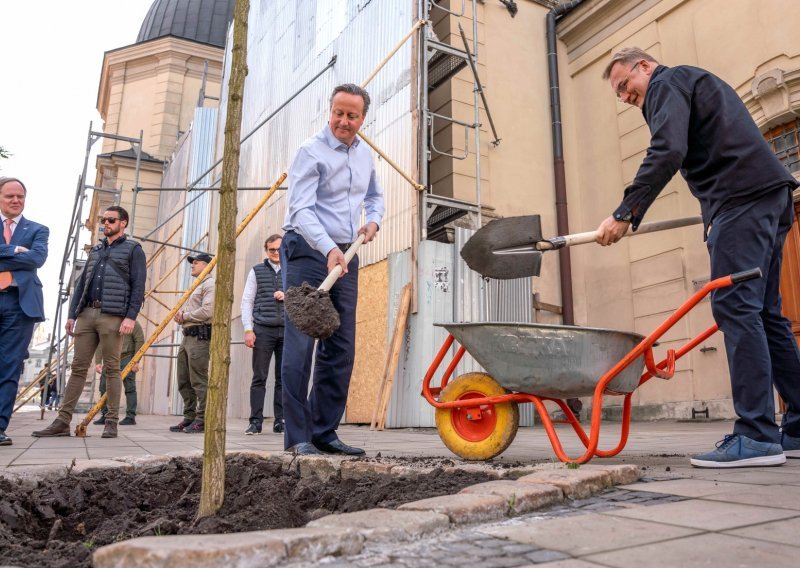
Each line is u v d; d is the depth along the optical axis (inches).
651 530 52.8
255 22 455.2
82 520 78.5
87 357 184.7
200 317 221.8
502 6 346.0
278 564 44.5
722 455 91.0
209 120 556.1
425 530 52.7
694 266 275.1
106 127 776.3
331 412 124.8
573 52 356.8
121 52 783.7
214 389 70.2
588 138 342.6
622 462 104.1
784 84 243.8
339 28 327.6
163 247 612.4
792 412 108.7
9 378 153.8
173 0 877.2
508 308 275.1
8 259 155.2
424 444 154.0
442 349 109.7
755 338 92.1
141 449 139.3
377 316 269.0
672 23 303.1
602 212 328.5
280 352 219.1
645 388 290.2
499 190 319.3
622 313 306.2
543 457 116.6
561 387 94.6
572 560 44.8
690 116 97.8
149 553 42.3
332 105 124.6
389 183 273.0
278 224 364.8
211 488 69.2
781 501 63.1
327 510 74.7
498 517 59.1
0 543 61.1
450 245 261.4
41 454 125.5
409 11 270.7
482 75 327.9
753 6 263.3
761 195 94.0
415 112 261.0
